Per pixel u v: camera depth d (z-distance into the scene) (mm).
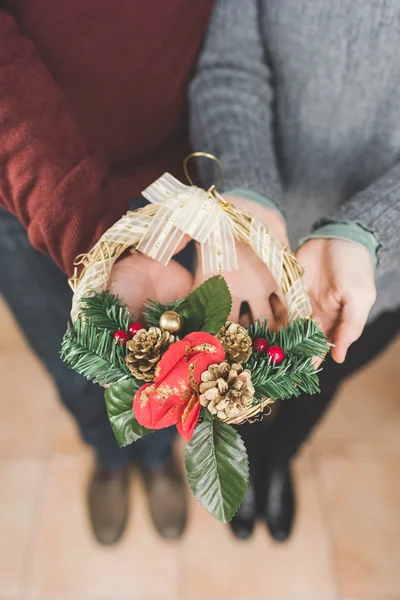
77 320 555
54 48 697
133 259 636
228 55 760
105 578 1102
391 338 882
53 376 986
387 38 656
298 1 683
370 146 752
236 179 711
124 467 1167
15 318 916
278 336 593
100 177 635
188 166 839
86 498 1183
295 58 728
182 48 751
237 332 571
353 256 629
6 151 608
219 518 538
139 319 617
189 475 540
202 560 1119
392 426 1274
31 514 1174
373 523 1151
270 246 592
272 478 1131
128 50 712
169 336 561
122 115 763
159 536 1142
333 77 713
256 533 1142
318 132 770
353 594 1076
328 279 640
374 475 1209
